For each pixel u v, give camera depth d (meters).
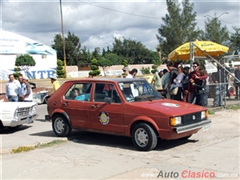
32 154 7.55
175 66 12.21
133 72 11.62
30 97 12.90
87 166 6.43
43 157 7.25
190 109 7.52
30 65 48.25
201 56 14.04
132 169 6.10
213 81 14.55
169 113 6.97
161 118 7.02
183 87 11.20
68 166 6.48
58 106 8.98
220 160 6.50
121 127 7.67
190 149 7.42
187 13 45.09
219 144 7.80
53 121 9.18
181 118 7.11
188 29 44.72
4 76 47.47
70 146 8.19
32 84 19.53
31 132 10.47
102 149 7.76
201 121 7.67
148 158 6.80
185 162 6.43
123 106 7.63
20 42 51.19
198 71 10.77
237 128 9.62
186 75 11.30
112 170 6.10
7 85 12.72
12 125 10.23
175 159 6.66
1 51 48.81
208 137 8.56
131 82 8.25
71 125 8.73
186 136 8.19
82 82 8.69
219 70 13.50
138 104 7.53
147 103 7.68
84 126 8.45
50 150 7.86
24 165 6.70
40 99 19.41
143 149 7.32
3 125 10.24
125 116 7.57
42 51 53.88
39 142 8.45
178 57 14.88
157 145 7.88
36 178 5.84
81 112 8.45
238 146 7.56
